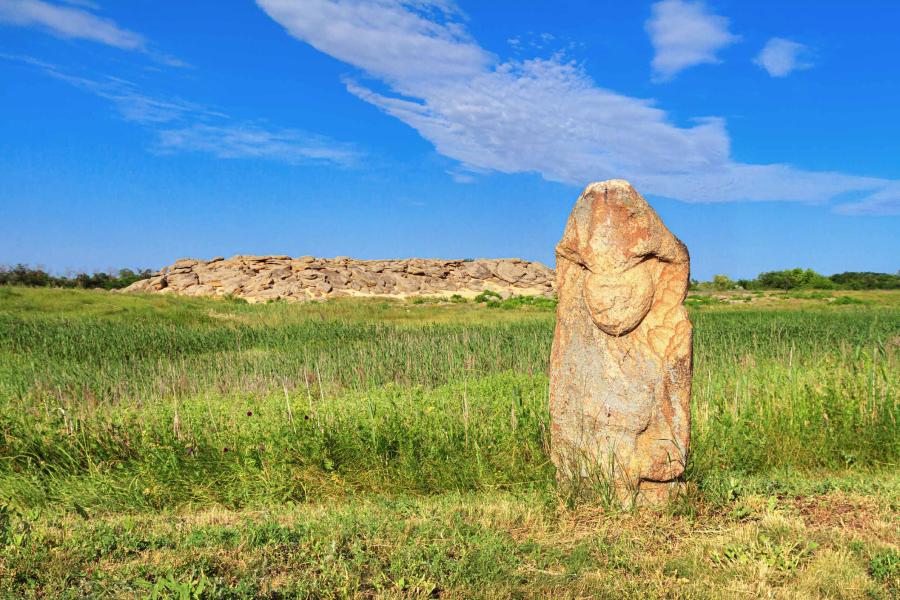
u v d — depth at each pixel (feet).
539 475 20.98
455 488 21.02
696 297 134.82
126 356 51.93
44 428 24.16
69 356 50.49
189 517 18.84
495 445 22.84
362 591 13.60
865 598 13.34
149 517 18.83
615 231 18.11
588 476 18.66
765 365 36.76
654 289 18.43
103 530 16.67
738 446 23.38
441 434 23.49
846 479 20.92
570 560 15.23
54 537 16.19
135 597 13.08
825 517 17.70
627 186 18.25
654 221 18.13
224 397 33.32
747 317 80.74
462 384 35.12
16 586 13.56
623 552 15.65
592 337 18.74
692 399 27.66
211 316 86.84
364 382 38.70
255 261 168.25
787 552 15.07
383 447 22.67
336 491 20.99
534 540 16.47
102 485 21.07
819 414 24.89
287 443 22.53
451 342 50.29
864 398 25.46
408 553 14.83
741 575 14.42
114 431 24.17
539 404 27.27
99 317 78.33
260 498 20.48
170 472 21.38
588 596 13.64
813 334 53.67
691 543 16.20
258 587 13.41
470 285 182.09
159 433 23.90
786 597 13.32
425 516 17.87
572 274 19.26
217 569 14.43
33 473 22.00
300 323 77.61
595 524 17.51
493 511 18.39
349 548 15.40
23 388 32.83
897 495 18.89
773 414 25.09
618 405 18.31
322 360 43.21
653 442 18.24
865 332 55.11
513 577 14.29
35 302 87.56
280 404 28.37
